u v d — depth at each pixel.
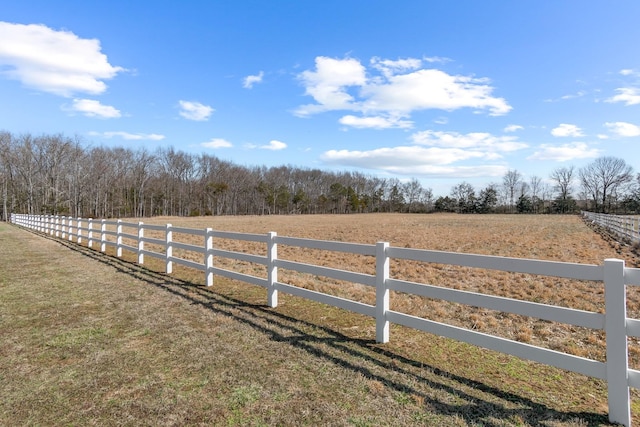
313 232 25.17
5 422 2.68
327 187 100.50
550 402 2.90
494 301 3.28
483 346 3.30
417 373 3.42
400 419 2.68
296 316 5.24
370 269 9.98
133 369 3.53
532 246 15.38
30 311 5.45
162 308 5.60
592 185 76.56
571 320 2.82
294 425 2.62
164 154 74.94
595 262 10.95
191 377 3.36
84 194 60.06
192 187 77.25
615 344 2.59
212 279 7.34
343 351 3.95
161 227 8.94
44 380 3.32
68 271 8.79
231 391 3.10
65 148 56.75
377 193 103.56
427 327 3.76
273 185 89.88
